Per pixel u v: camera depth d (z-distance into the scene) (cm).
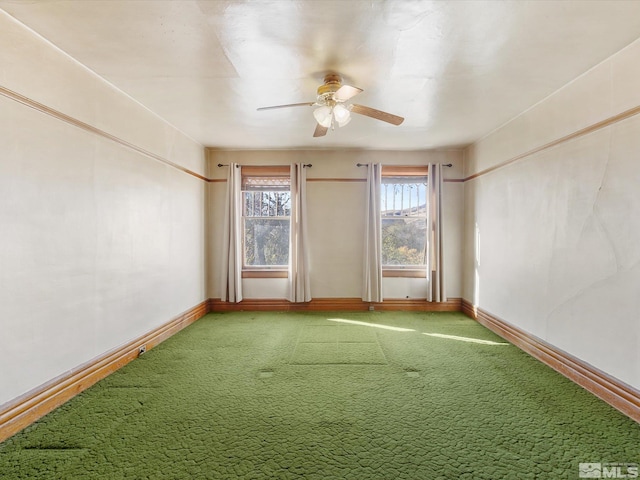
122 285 285
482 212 414
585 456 173
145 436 190
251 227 493
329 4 170
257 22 185
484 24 186
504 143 360
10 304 186
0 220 180
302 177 471
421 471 164
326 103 253
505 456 174
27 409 197
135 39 202
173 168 373
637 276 204
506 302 357
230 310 484
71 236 228
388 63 232
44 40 203
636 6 169
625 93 210
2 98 181
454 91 277
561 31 192
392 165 477
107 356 267
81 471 163
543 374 270
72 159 228
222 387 250
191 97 291
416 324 414
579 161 249
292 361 300
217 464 168
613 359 221
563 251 267
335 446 182
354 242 483
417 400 231
